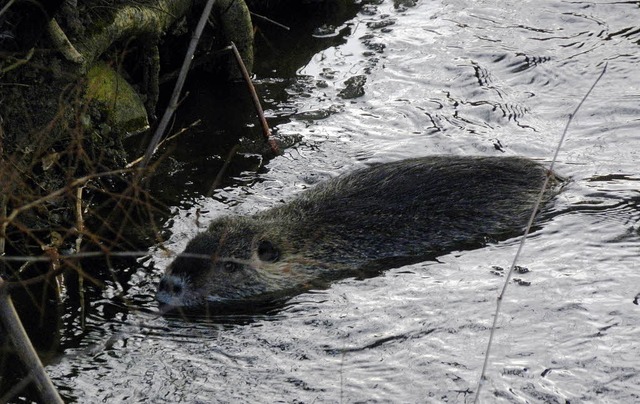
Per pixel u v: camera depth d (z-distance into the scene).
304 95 16.92
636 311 10.88
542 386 9.70
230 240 12.14
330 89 17.12
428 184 13.34
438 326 10.84
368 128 15.86
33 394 9.95
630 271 11.68
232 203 13.84
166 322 11.29
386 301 11.48
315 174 14.59
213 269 11.88
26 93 13.34
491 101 16.53
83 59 13.69
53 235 12.83
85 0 14.69
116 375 10.28
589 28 18.94
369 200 13.20
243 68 15.09
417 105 16.50
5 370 10.33
